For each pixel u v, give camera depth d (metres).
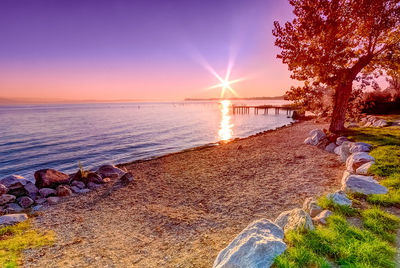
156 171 15.23
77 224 8.10
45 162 22.02
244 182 11.13
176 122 60.66
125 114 102.31
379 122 21.70
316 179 9.89
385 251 3.69
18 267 5.46
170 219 7.85
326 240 4.07
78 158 23.38
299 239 4.10
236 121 63.00
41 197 10.97
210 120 66.69
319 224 4.94
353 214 5.20
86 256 5.93
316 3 15.22
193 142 31.42
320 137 18.27
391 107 31.61
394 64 16.27
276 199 8.33
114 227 7.66
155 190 11.33
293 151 16.97
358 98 20.77
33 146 29.34
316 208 5.66
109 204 9.93
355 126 24.41
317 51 15.70
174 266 5.09
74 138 35.16
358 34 17.09
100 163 21.45
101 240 6.80
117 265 5.44
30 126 53.47
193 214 8.09
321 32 15.41
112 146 29.00
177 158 19.52
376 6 14.61
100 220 8.34
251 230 4.28
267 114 94.69
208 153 20.61
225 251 4.13
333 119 18.92
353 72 17.14
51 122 63.66
